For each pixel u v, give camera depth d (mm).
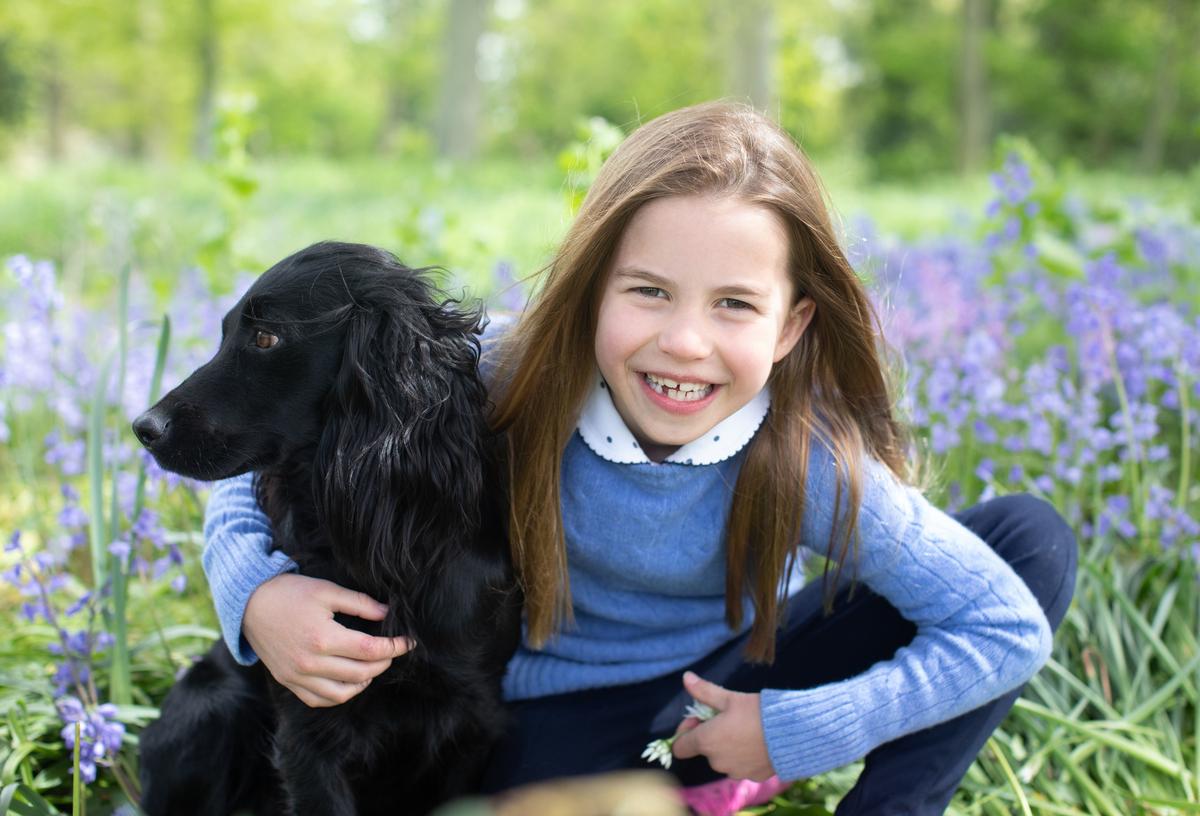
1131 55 29484
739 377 1786
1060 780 2277
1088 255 4266
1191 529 2666
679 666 2143
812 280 1871
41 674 2469
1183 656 2547
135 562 2406
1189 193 7488
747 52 16125
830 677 2154
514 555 1922
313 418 1761
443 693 1885
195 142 28125
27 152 35375
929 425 3074
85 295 5707
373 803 2049
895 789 1898
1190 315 4031
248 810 2062
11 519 3439
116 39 26266
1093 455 2820
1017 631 1888
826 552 1982
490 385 2000
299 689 1775
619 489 1922
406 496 1708
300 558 1866
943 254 4754
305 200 10469
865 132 33562
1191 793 2199
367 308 1729
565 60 34500
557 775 2074
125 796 2131
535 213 8398
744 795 2146
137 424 1694
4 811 1755
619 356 1794
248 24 25953
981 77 26141
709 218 1734
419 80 32281
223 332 1844
